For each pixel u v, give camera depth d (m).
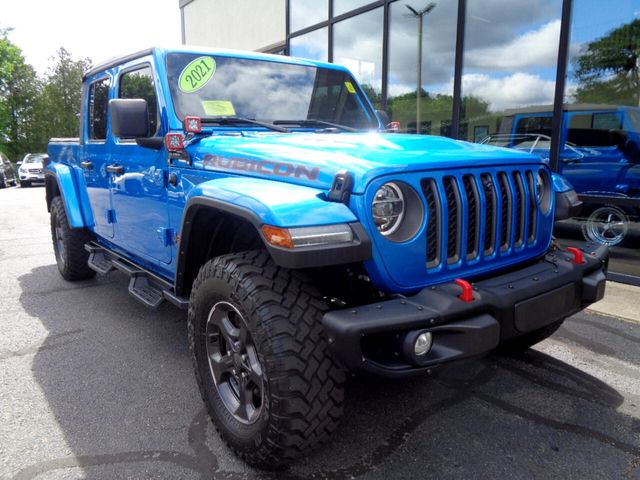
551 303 2.25
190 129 2.80
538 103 5.67
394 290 2.03
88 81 4.23
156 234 3.20
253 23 10.91
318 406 1.96
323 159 2.15
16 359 3.37
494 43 5.98
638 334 3.72
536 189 2.59
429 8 6.67
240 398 2.24
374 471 2.20
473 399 2.82
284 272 2.09
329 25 8.45
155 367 3.24
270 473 2.20
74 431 2.53
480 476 2.17
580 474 2.18
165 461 2.29
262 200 1.95
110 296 4.72
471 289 1.97
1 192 19.39
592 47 5.18
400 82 7.26
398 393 2.88
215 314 2.31
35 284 5.17
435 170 2.12
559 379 3.05
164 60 3.07
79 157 4.52
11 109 39.53
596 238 5.41
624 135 5.07
